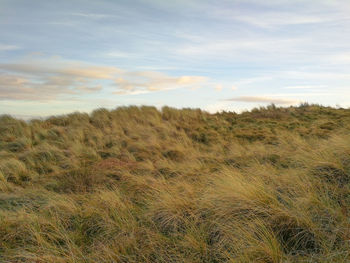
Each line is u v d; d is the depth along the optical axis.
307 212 3.87
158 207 4.99
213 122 16.84
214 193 4.93
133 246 3.96
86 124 14.87
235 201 4.40
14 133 13.75
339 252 3.02
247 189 4.48
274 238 3.41
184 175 7.79
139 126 14.76
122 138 12.94
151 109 17.56
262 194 4.36
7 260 3.80
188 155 10.46
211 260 3.53
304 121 16.05
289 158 7.66
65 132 13.78
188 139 12.89
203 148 12.04
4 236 4.44
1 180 7.89
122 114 16.45
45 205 5.69
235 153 9.71
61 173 8.55
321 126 13.55
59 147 11.88
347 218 3.65
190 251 3.72
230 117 18.64
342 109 19.34
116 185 7.20
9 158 10.09
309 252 3.35
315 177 5.06
